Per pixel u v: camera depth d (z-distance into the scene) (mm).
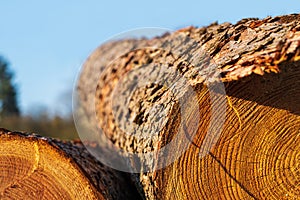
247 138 2447
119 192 2857
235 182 2465
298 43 2320
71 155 2719
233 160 2459
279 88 2412
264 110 2432
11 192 2582
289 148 2441
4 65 15867
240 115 2438
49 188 2576
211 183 2469
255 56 2383
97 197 2566
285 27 2479
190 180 2471
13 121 8992
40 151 2578
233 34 2600
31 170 2582
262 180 2461
